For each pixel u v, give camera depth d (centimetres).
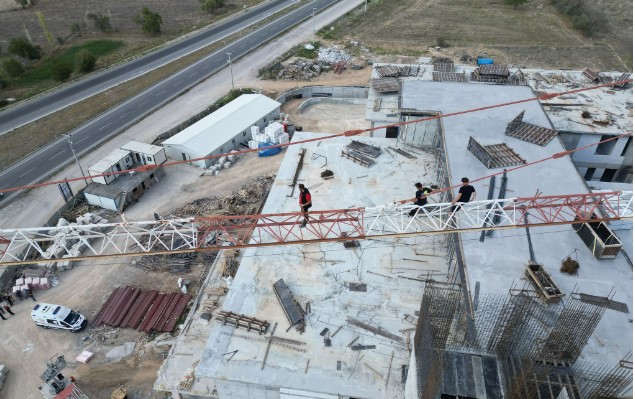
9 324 3625
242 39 9062
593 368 2270
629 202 2784
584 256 2898
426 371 2181
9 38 9294
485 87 4909
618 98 5194
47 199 4872
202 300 3550
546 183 3428
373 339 2855
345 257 3425
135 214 4706
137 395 3131
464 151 3831
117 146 5741
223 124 5788
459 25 9738
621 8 10356
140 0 11675
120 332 3553
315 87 7006
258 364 2716
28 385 3216
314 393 2608
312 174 4300
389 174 4275
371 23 9931
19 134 6056
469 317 2478
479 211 2941
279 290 3119
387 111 5228
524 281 2727
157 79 7481
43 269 4003
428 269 3319
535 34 9244
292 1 11444
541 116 4344
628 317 2528
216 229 2867
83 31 9712
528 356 2223
